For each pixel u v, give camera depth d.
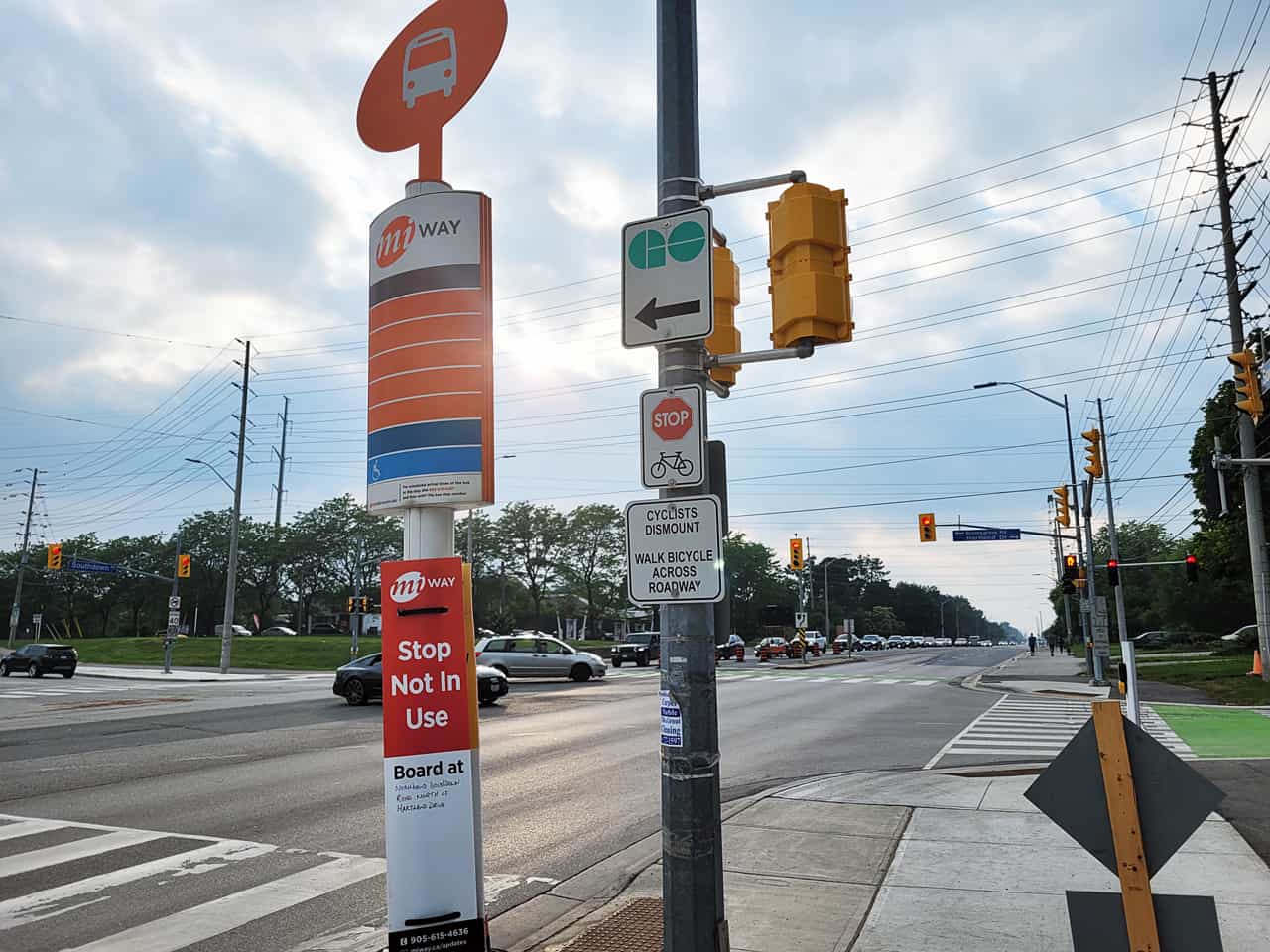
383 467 5.89
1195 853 7.36
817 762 13.44
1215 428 37.91
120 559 100.19
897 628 171.00
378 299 6.05
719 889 4.32
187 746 14.65
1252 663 34.34
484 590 85.00
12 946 5.64
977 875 6.82
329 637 71.12
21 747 14.55
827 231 4.82
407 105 6.38
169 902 6.50
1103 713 3.66
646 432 4.72
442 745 5.18
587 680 31.69
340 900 6.55
